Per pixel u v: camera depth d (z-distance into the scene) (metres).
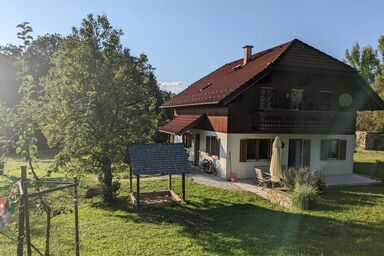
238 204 12.16
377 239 8.37
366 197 13.16
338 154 19.42
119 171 13.32
